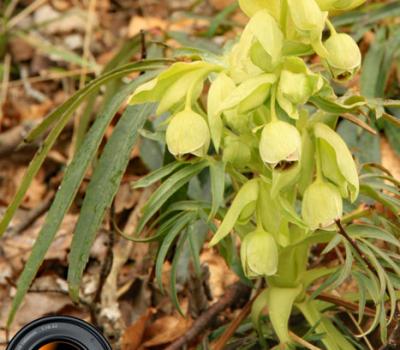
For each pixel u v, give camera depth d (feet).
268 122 1.48
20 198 1.73
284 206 1.49
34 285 2.38
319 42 1.39
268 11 1.46
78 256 1.62
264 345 1.72
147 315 2.16
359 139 2.27
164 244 1.65
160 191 1.59
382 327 1.53
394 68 2.59
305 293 1.73
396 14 2.48
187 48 1.76
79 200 2.69
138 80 1.73
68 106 1.73
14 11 3.58
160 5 3.58
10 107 3.18
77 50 3.42
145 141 2.40
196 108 1.52
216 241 1.50
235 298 2.01
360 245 1.57
